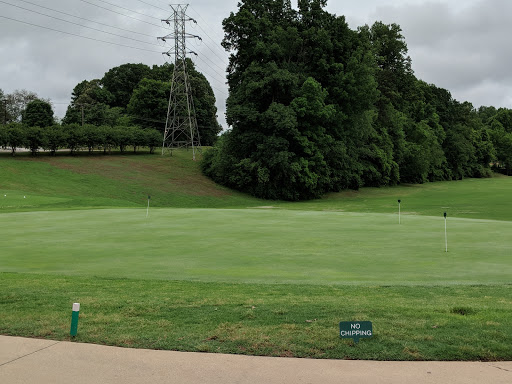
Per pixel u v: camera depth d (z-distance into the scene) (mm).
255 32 55781
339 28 57875
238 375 4312
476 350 4891
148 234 15773
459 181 90062
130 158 66500
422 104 86562
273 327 5703
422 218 21625
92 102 103062
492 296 7500
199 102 102375
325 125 56969
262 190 56156
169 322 5949
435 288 8148
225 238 14883
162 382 4152
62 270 10047
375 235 15562
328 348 5000
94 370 4426
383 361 4676
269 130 54000
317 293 7727
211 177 61594
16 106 119875
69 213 23656
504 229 17016
